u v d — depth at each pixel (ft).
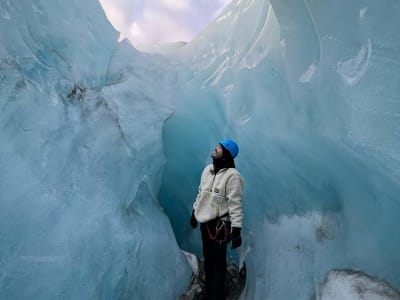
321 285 4.51
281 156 5.67
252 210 6.33
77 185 4.97
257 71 6.06
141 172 6.35
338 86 4.34
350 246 4.50
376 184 4.18
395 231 4.08
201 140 7.74
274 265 5.34
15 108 4.64
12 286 3.91
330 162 4.87
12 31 5.24
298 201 5.49
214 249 5.03
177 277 5.79
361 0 4.00
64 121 5.29
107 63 7.83
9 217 4.10
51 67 5.84
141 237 5.46
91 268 4.61
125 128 6.66
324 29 4.45
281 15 4.85
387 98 3.87
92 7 7.75
